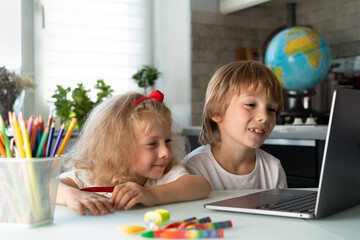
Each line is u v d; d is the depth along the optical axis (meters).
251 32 3.04
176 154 1.02
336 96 0.62
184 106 2.93
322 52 2.18
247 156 1.18
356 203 0.77
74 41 2.94
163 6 3.11
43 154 0.63
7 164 0.60
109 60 3.05
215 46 2.93
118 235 0.55
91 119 0.96
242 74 1.11
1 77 2.13
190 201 0.83
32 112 2.83
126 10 3.10
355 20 2.52
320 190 0.63
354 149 0.70
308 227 0.60
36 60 2.84
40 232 0.58
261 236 0.55
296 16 2.99
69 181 0.92
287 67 2.19
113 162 0.90
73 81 2.94
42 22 2.84
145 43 3.17
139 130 0.88
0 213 0.61
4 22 2.74
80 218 0.66
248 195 0.85
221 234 0.54
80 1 2.95
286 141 1.93
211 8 2.92
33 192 0.60
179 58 2.97
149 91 3.23
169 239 0.53
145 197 0.75
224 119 1.14
